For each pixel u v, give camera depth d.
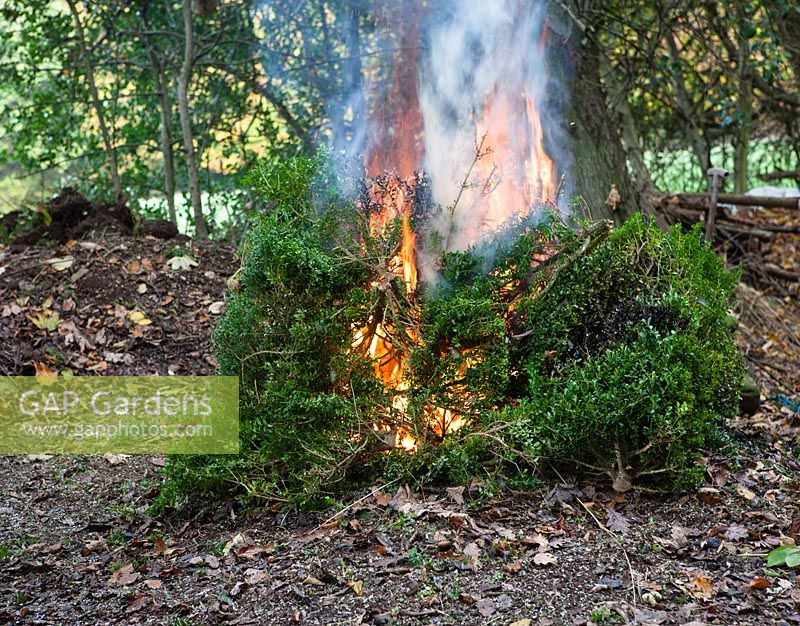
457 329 4.31
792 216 10.35
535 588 3.43
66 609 3.60
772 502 4.23
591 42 7.62
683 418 4.15
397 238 4.52
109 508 4.69
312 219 4.59
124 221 8.03
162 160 10.24
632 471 4.29
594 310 4.52
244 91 9.41
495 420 4.23
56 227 7.77
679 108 11.07
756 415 5.98
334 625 3.25
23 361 6.39
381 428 4.37
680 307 4.49
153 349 6.68
